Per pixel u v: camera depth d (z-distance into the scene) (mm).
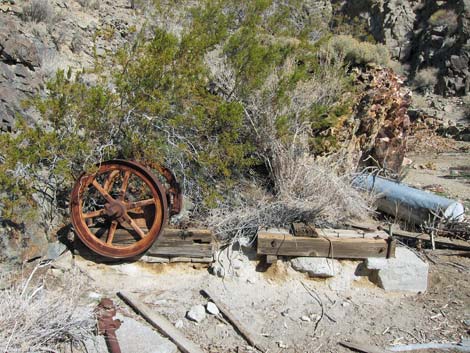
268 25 8508
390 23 22031
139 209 5414
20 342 3824
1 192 5117
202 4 8125
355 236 5617
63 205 5723
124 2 12797
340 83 7750
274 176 6457
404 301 5430
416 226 6836
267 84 6699
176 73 5852
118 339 4301
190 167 6020
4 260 4965
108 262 5355
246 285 5352
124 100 5734
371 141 8766
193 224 5656
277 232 5520
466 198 8984
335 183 6254
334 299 5336
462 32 20109
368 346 4633
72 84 5746
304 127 6871
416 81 20203
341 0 23156
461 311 5246
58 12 10820
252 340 4594
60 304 4230
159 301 5020
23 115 6230
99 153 5488
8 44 6727
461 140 15984
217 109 5871
